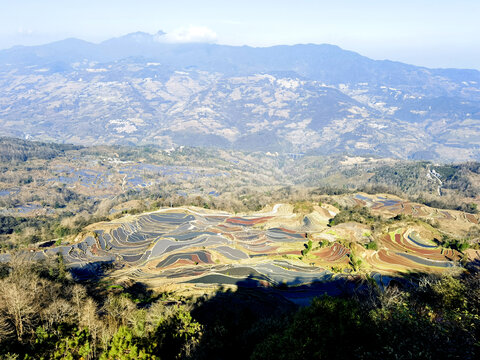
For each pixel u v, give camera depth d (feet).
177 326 215.51
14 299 211.41
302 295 359.46
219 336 205.36
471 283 161.58
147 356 170.30
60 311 233.76
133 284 395.75
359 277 388.98
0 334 192.34
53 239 574.15
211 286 383.86
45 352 187.52
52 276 369.30
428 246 468.75
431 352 80.74
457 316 94.17
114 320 234.17
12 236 640.99
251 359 109.29
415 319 94.17
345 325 102.27
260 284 388.37
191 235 566.77
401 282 372.17
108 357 171.22
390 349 84.43
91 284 382.63
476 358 78.43
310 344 101.24
